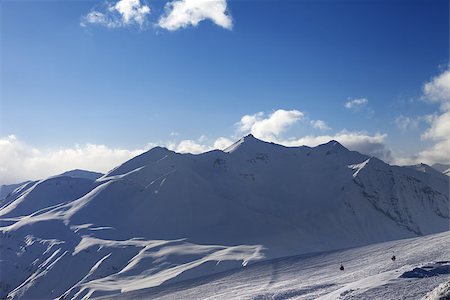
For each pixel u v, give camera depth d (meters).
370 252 111.88
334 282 71.88
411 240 117.19
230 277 116.56
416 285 48.34
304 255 131.75
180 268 189.88
